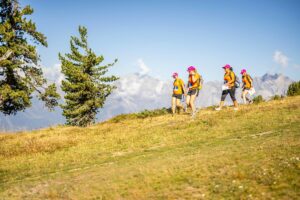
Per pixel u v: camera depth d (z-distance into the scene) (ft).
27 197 30.81
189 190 26.63
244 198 23.40
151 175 31.65
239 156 32.35
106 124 88.38
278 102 81.05
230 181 26.94
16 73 103.71
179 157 38.60
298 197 22.38
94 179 34.19
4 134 86.43
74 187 31.83
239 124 57.11
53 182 35.76
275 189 24.09
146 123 76.02
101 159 47.06
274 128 49.47
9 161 52.24
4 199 31.07
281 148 32.91
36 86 105.91
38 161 50.14
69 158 50.01
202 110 83.20
